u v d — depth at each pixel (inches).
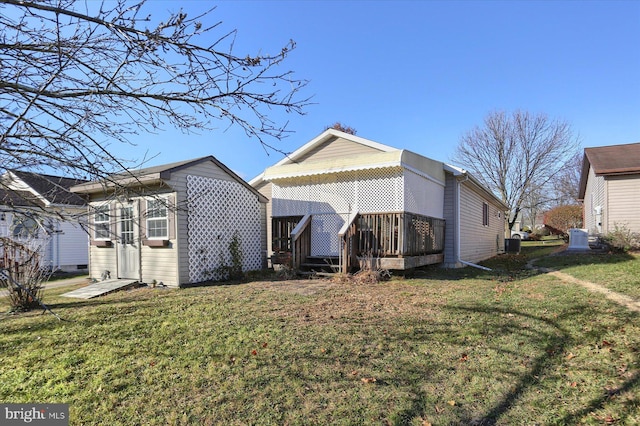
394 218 336.5
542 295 239.5
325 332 175.6
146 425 103.7
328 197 394.9
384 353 149.9
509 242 765.3
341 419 104.0
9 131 94.1
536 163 1058.7
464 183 469.7
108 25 86.9
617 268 318.7
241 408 110.8
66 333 188.5
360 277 319.3
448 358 144.1
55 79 99.0
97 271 417.1
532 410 107.0
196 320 203.2
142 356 153.5
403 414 106.0
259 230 432.5
